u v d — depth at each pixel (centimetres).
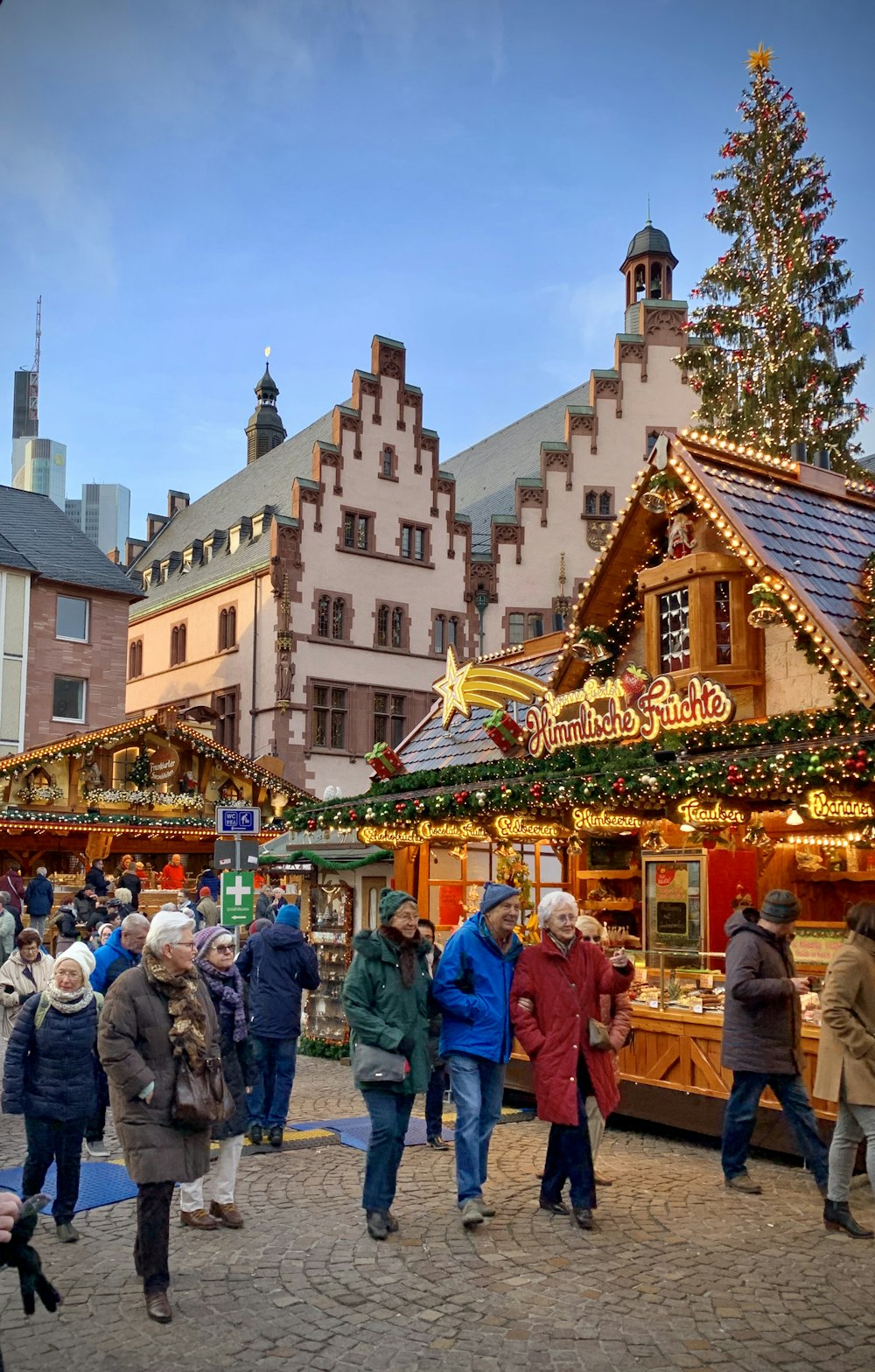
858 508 1226
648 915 1337
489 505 4650
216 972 733
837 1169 689
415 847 1461
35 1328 550
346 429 3925
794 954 1196
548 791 1082
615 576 1219
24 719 3497
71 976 696
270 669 3750
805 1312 563
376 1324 552
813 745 871
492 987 727
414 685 3981
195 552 4469
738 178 2872
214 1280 612
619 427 4312
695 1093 927
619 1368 502
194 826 3228
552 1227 703
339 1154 910
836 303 2823
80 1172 834
